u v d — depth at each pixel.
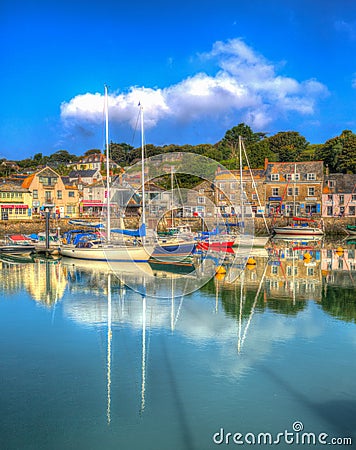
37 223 66.38
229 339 15.61
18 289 24.64
